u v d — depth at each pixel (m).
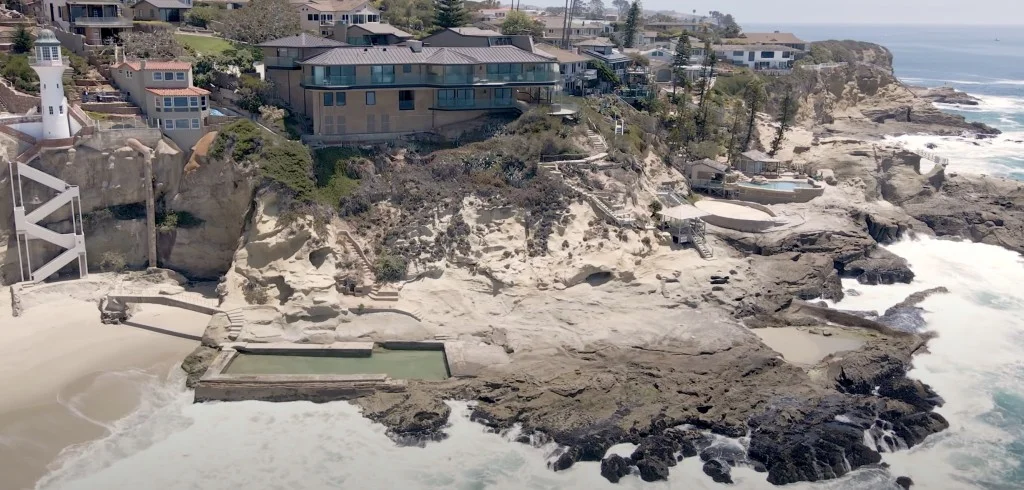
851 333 65.88
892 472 49.06
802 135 117.94
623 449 49.97
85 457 47.72
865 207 91.62
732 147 103.25
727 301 67.94
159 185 69.75
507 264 68.38
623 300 66.94
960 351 63.50
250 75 85.12
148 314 63.66
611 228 73.31
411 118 81.56
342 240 67.75
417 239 68.44
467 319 63.69
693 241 76.81
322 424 51.91
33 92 77.00
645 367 57.88
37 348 58.12
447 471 47.69
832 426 52.03
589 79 111.12
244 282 65.19
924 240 91.12
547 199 73.38
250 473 46.91
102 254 69.31
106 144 67.88
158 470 46.88
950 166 122.19
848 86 163.88
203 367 56.84
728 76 143.88
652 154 92.88
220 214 69.94
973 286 77.75
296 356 59.66
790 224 82.88
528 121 82.88
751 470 48.72
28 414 50.69
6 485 45.00
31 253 66.88
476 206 71.38
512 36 100.75
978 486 48.09
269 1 113.81
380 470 47.59
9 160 65.19
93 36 89.38
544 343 60.66
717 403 53.88
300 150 71.81
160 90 70.75
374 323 62.50
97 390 53.72
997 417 54.72
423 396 53.94
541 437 50.56
